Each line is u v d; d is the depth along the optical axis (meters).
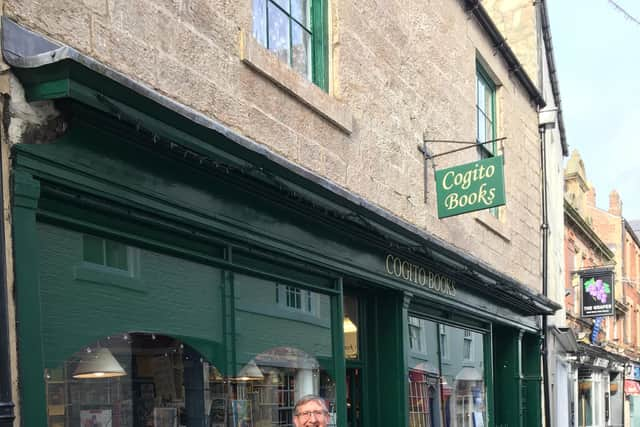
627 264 33.44
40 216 3.61
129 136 3.97
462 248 9.12
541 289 13.04
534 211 12.95
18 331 3.33
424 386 8.05
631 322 33.72
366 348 7.38
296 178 5.14
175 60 4.52
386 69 7.38
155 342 4.38
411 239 7.12
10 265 3.33
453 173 7.64
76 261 3.84
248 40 5.15
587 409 22.33
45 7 3.65
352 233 6.33
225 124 4.92
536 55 13.57
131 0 4.20
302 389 5.79
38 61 3.39
